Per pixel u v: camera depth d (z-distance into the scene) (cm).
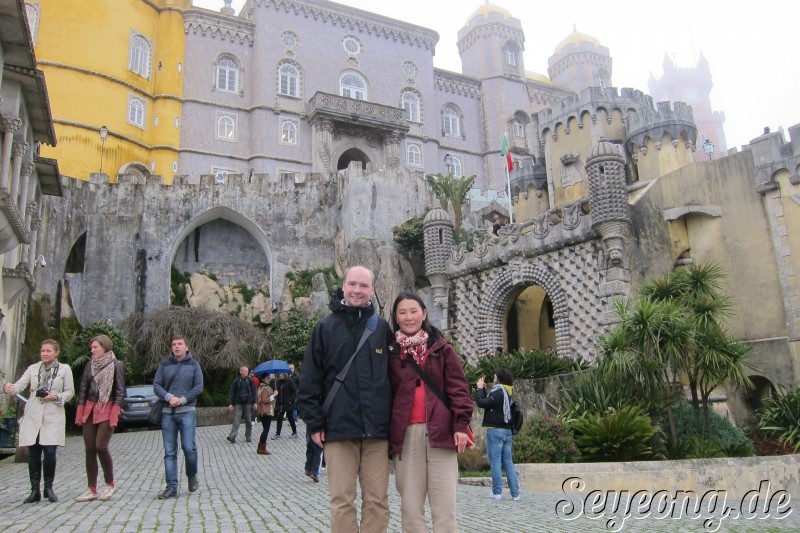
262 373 2189
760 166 2164
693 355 1566
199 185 3241
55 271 2795
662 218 2273
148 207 3106
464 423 456
